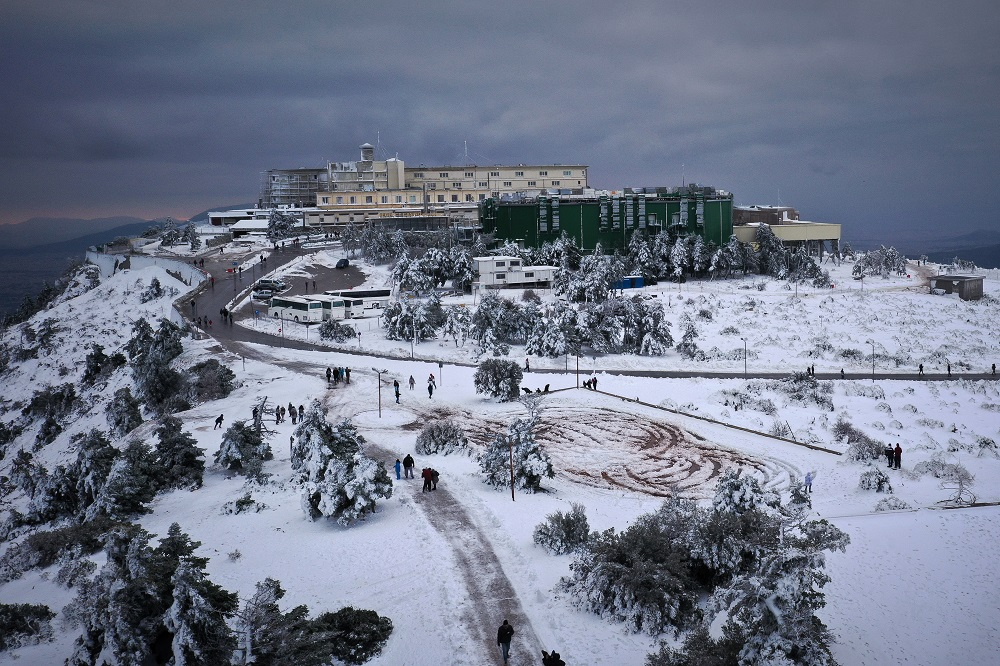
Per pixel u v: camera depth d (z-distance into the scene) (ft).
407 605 112.78
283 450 194.80
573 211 508.94
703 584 116.06
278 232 604.90
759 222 565.12
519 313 328.90
